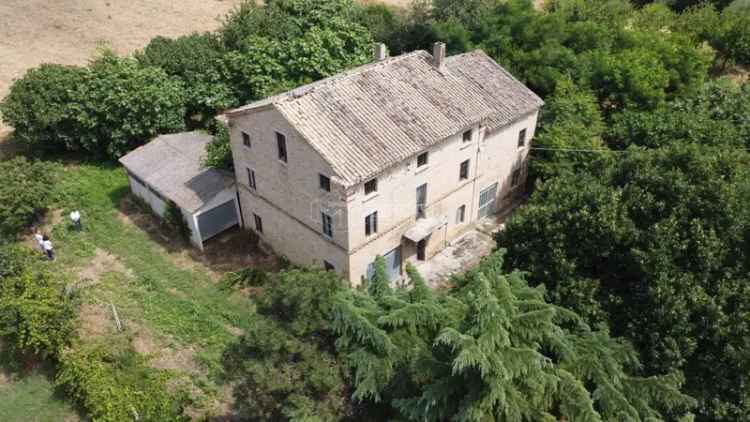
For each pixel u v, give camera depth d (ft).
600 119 124.47
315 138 89.86
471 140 106.63
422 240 109.09
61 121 140.26
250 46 142.72
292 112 91.97
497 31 150.30
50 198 123.03
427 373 62.49
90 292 104.06
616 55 138.21
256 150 102.58
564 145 116.47
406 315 66.13
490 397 56.65
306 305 63.87
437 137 97.50
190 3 241.55
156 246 117.19
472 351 56.39
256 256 114.42
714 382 68.33
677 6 207.21
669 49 141.08
